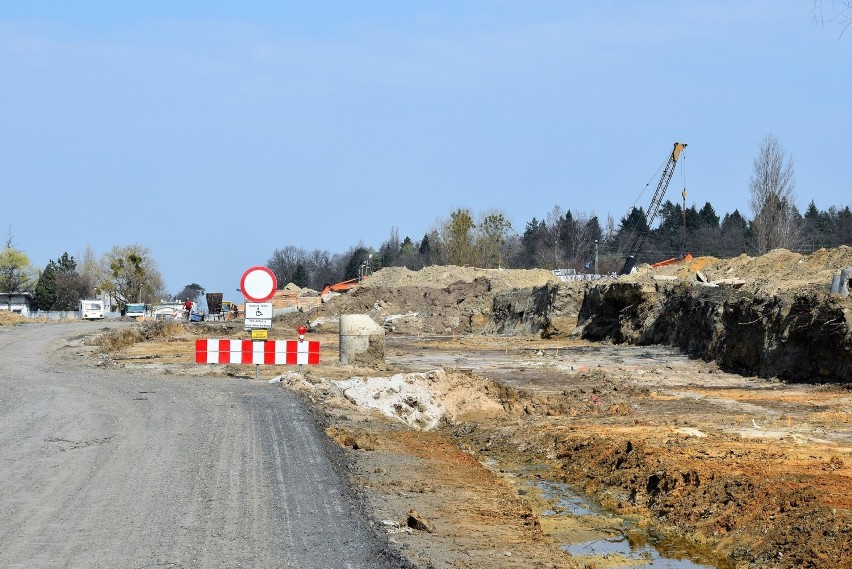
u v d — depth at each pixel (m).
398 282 111.75
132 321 79.12
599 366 42.91
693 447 19.47
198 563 9.58
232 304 135.75
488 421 26.19
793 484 14.97
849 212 157.75
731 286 49.12
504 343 64.00
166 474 13.76
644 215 130.00
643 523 15.48
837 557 11.59
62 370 30.70
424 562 10.35
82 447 15.79
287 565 9.62
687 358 46.00
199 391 24.41
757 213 88.25
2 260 143.25
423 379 27.70
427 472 16.53
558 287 72.19
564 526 15.33
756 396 31.25
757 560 12.76
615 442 20.42
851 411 26.89
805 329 36.09
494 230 146.12
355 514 11.98
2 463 14.37
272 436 17.30
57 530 10.69
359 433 19.91
